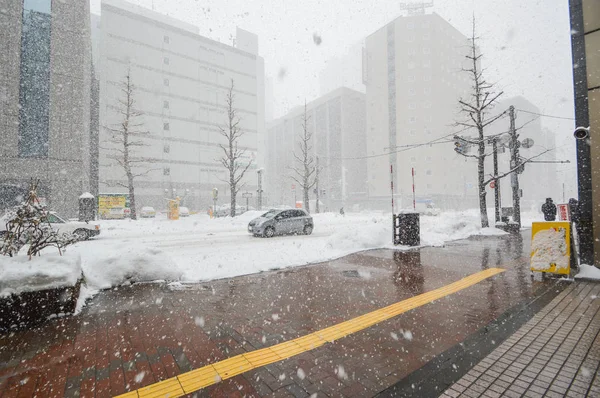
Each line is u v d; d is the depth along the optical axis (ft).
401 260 26.22
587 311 13.91
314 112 262.26
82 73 87.81
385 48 211.00
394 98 206.90
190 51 189.88
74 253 16.62
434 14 197.16
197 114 190.49
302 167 256.73
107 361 9.91
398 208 195.00
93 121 121.70
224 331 12.22
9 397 8.04
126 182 163.02
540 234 20.47
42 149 80.74
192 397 7.99
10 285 12.75
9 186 75.87
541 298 15.89
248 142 212.84
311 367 9.44
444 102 197.67
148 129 172.04
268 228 46.91
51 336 11.83
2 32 76.48
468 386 8.37
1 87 75.56
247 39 261.24
